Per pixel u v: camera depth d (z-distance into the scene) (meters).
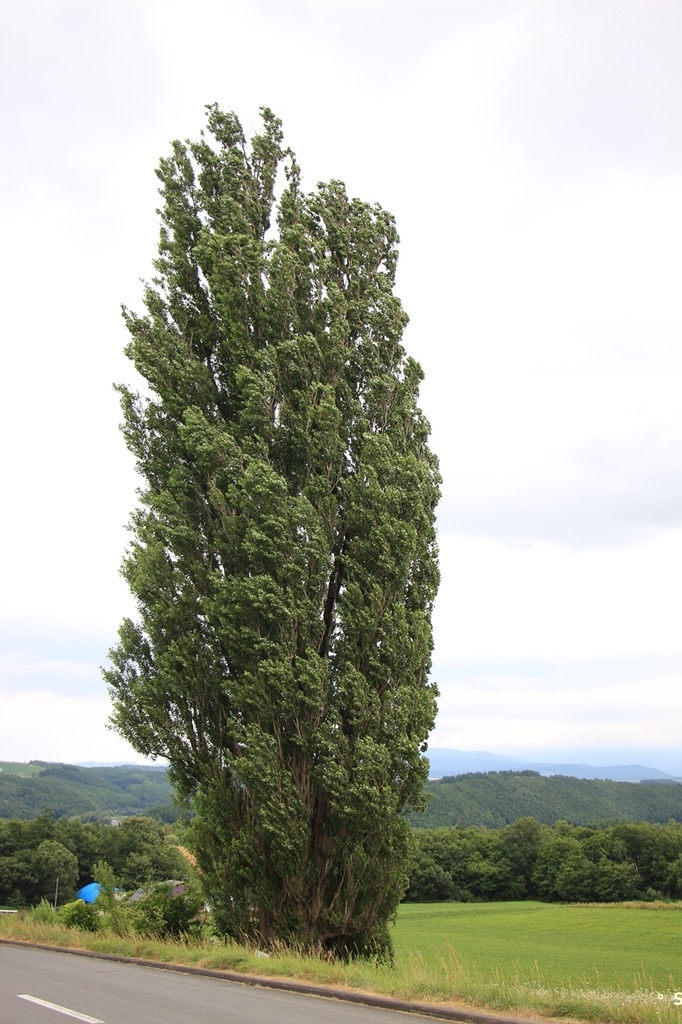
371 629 18.14
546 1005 9.38
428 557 19.45
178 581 19.53
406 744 17.33
